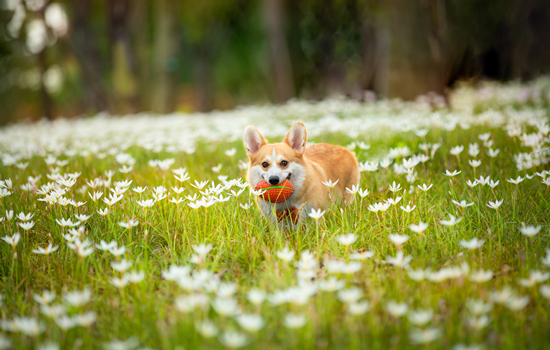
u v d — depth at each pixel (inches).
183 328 131.4
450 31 904.9
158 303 152.2
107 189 269.0
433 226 206.5
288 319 116.8
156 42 1203.2
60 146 414.3
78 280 175.9
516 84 743.1
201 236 199.0
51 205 228.4
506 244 185.9
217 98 1857.8
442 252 183.3
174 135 450.3
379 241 198.4
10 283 175.8
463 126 316.8
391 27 619.5
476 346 117.9
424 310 137.4
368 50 911.7
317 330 129.3
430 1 600.1
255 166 225.6
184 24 1311.5
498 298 124.5
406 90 614.5
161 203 229.1
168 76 1183.6
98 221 222.5
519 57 970.7
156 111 1184.2
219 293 138.6
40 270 189.2
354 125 394.0
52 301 158.4
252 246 185.8
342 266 141.6
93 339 137.6
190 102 1711.4
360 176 273.7
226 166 327.9
